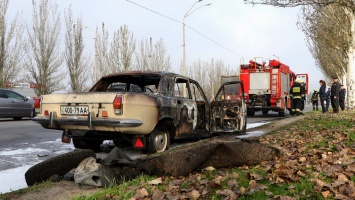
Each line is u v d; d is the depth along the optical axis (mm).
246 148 4340
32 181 3795
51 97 5832
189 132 6875
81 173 3564
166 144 6199
